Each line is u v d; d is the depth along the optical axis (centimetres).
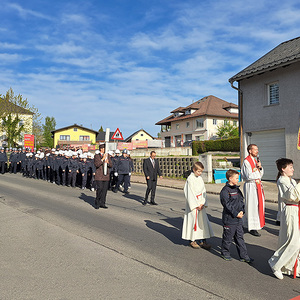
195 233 514
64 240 573
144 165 980
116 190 1287
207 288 373
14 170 2372
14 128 4194
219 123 4978
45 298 346
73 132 7031
